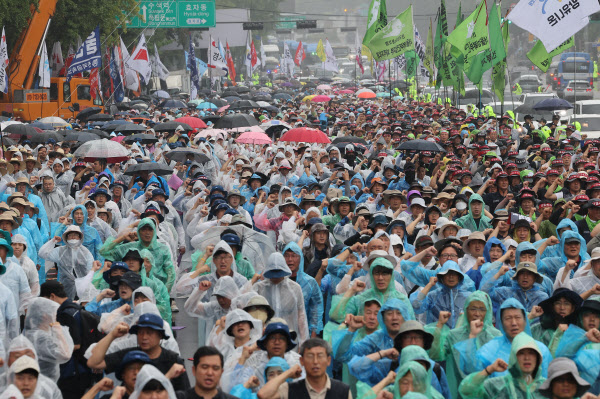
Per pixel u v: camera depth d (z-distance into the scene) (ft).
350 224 88.17
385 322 53.47
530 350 47.14
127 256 66.80
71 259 81.56
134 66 312.91
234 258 70.69
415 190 96.89
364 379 50.75
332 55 540.11
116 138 164.96
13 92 270.46
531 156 148.46
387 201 98.63
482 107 281.13
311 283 66.85
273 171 133.28
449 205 97.40
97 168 128.57
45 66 257.75
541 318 57.00
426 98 384.06
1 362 50.65
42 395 48.73
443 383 51.06
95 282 70.44
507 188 104.06
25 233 87.86
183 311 94.68
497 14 168.14
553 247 77.61
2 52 195.21
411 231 87.51
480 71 173.68
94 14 330.95
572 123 228.22
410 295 65.26
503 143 151.43
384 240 72.54
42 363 56.44
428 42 248.52
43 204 109.29
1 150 131.75
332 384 46.80
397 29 199.62
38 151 139.64
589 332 51.96
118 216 97.60
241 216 80.23
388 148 151.84
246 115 163.22
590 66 442.91
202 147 142.00
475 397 48.44
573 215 94.12
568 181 107.76
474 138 167.73
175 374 45.32
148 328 49.57
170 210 99.91
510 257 73.77
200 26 415.03
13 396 44.24
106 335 54.13
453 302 62.90
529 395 47.91
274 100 371.15
